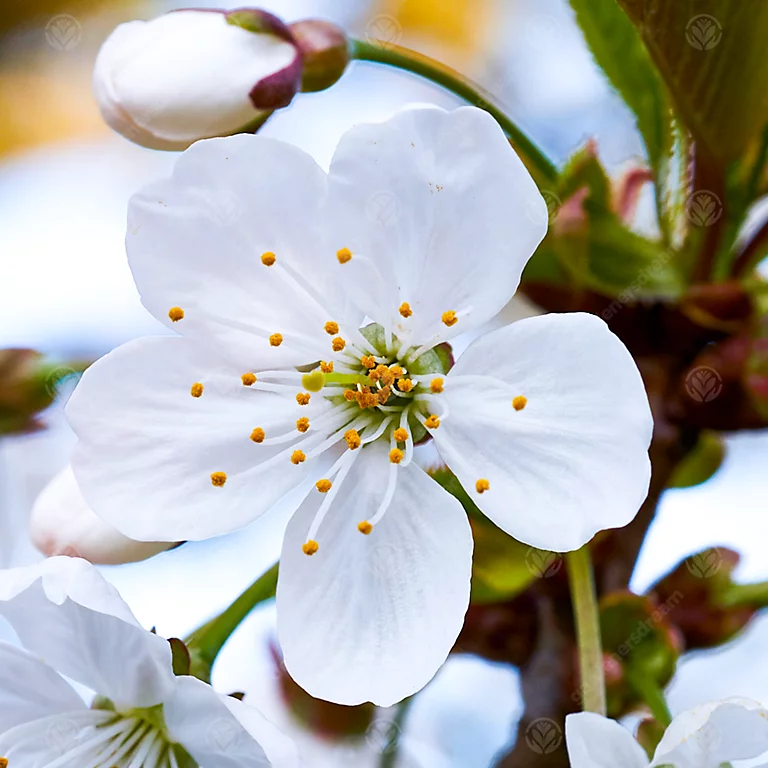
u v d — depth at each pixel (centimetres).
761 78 19
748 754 18
